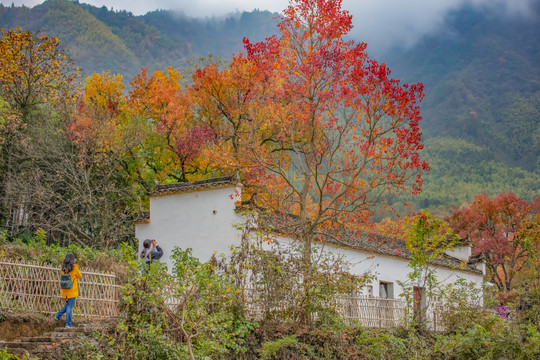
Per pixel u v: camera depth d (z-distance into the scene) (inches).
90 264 743.7
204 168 1302.9
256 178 879.1
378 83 749.3
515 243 1603.1
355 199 762.2
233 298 555.2
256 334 587.5
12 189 1010.7
